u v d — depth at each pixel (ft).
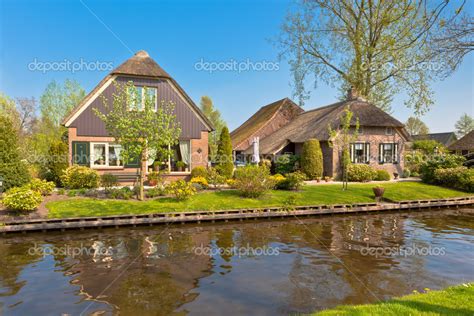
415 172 90.27
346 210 49.49
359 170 76.02
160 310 18.51
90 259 27.73
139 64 68.44
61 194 50.29
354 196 55.67
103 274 24.22
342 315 15.29
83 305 19.11
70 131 63.26
